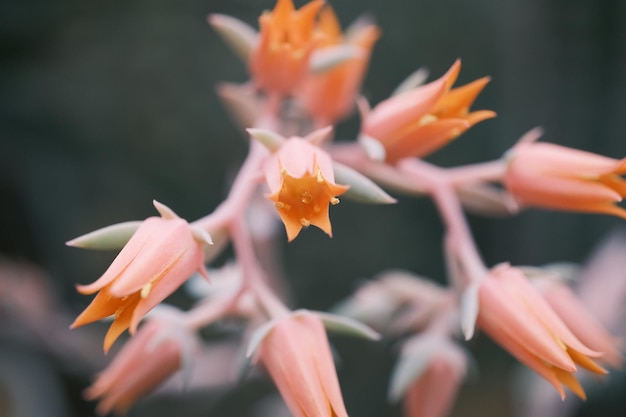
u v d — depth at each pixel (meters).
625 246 0.22
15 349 0.25
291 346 0.15
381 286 0.18
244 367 0.16
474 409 0.29
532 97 0.28
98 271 0.27
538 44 0.27
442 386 0.17
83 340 0.26
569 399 0.22
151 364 0.16
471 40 0.28
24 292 0.25
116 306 0.14
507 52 0.28
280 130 0.18
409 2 0.28
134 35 0.26
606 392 0.23
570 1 0.26
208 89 0.27
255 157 0.16
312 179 0.15
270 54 0.17
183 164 0.27
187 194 0.27
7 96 0.26
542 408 0.22
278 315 0.16
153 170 0.27
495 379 0.30
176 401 0.26
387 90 0.28
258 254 0.20
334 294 0.28
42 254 0.27
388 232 0.28
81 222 0.27
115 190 0.27
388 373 0.29
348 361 0.29
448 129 0.16
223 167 0.27
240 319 0.17
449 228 0.17
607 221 0.28
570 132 0.28
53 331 0.25
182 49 0.26
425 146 0.16
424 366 0.17
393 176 0.17
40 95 0.26
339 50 0.17
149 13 0.26
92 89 0.26
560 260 0.28
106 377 0.17
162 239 0.15
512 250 0.29
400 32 0.28
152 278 0.14
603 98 0.27
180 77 0.26
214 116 0.27
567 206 0.16
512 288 0.16
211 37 0.26
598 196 0.16
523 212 0.29
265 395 0.26
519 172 0.16
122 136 0.27
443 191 0.17
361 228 0.28
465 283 0.17
